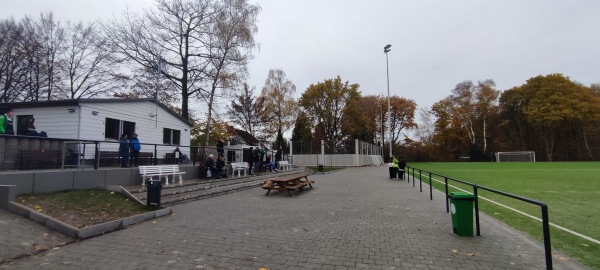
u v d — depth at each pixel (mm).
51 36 31141
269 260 4977
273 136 50406
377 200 11492
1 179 8094
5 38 28953
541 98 56969
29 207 7363
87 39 32281
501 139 63375
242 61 27062
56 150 10320
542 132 59438
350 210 9492
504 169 29359
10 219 6715
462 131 64812
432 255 5168
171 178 15258
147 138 18359
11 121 11594
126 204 8836
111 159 12586
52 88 31594
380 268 4605
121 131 16594
